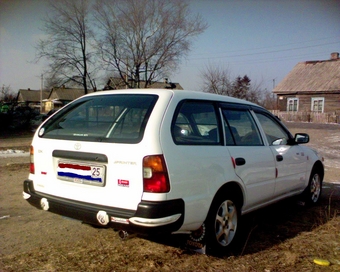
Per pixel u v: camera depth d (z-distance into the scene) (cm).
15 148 1372
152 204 323
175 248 411
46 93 8069
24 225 482
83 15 2770
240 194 425
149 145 332
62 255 389
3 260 375
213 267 370
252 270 367
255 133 471
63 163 378
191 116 386
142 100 379
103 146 350
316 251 420
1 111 2447
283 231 488
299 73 4119
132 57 2823
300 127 2822
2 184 721
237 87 3653
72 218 365
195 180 357
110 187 344
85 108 407
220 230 400
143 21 2766
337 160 1227
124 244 421
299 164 549
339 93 3575
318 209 599
